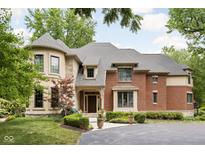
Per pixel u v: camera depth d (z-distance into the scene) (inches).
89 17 380.5
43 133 655.1
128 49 1659.7
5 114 1230.3
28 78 764.6
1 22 695.1
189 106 1637.6
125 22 365.7
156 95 1557.6
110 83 1496.1
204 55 1179.9
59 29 2095.2
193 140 627.5
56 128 759.1
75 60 1386.6
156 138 658.8
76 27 2149.4
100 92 1396.4
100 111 1190.3
